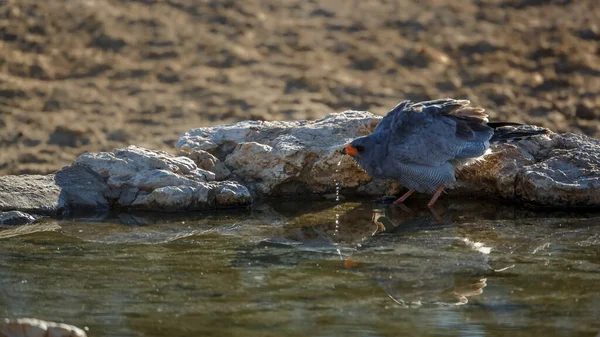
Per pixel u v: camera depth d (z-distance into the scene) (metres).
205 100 20.84
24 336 8.17
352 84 21.84
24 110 20.14
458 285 9.80
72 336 8.20
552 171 13.01
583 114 21.00
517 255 10.79
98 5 24.84
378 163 12.82
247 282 9.91
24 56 22.33
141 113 20.25
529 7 26.39
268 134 14.18
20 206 12.54
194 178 13.30
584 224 12.10
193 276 10.11
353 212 12.92
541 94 21.88
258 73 22.30
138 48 23.14
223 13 24.98
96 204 12.94
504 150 13.55
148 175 13.18
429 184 12.90
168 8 25.09
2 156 18.19
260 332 8.60
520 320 8.86
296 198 13.73
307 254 10.90
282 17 25.28
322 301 9.37
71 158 18.22
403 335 8.53
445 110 12.85
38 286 9.78
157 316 8.98
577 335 8.52
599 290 9.64
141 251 11.03
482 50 23.86
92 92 21.09
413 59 23.31
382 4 26.31
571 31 24.89
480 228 11.98
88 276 10.10
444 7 26.20
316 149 13.70
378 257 10.75
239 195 13.13
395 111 13.01
